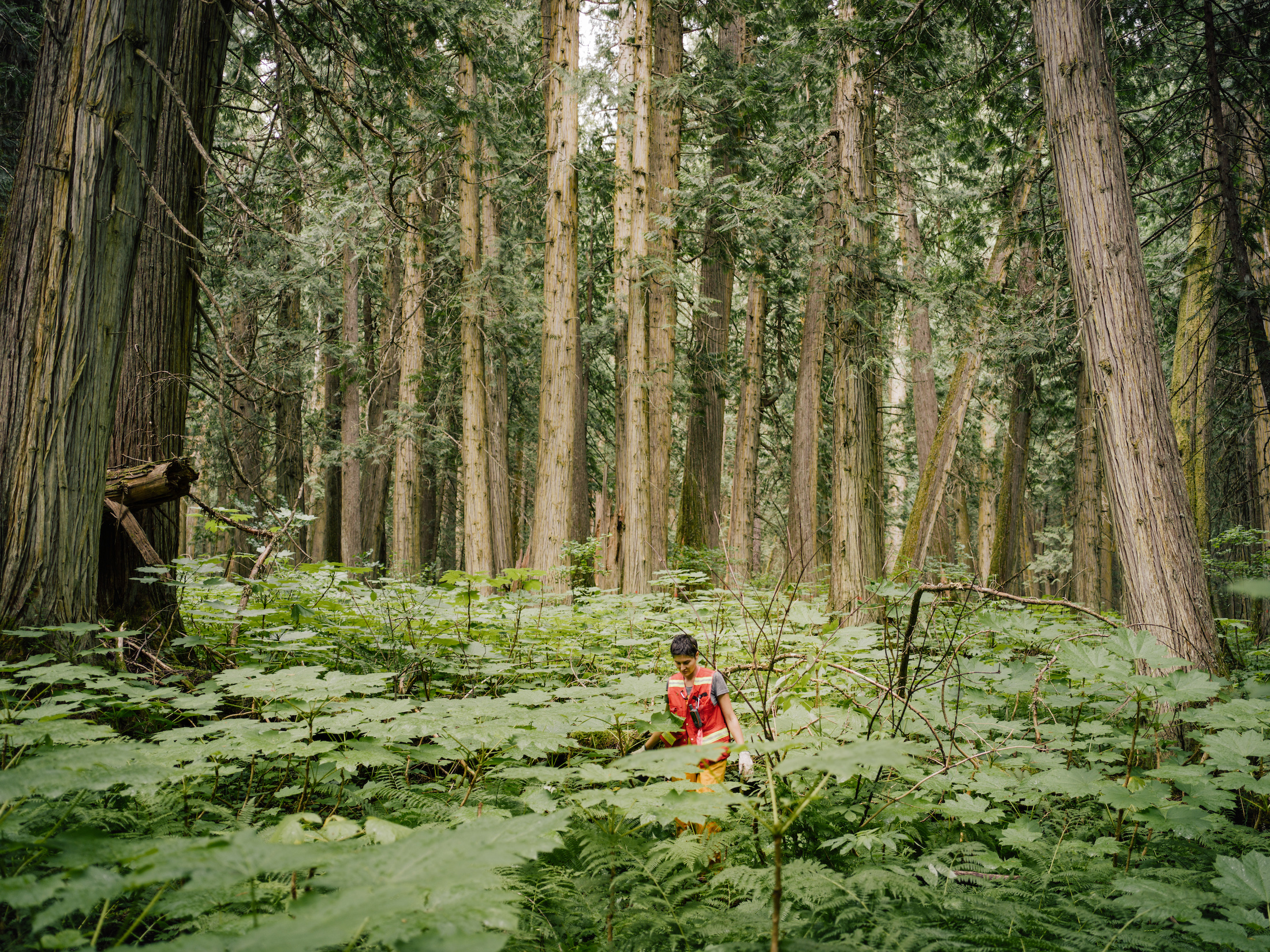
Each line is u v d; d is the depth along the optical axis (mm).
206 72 6234
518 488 21719
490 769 3465
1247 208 11922
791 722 3100
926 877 2895
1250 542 8945
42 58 4227
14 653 3779
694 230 14070
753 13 14867
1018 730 3770
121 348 4371
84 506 4125
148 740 3502
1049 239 11125
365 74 7094
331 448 17234
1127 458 5605
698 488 16094
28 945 1768
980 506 23062
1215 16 9602
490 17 10617
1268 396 9289
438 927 1236
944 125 14195
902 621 4672
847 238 10867
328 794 3412
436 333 16812
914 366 18188
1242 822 3826
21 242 4078
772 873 2586
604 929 2498
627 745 4039
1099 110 6078
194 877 1120
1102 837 3246
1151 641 3348
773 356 21734
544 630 6184
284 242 8508
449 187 15094
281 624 5543
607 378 20766
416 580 9820
